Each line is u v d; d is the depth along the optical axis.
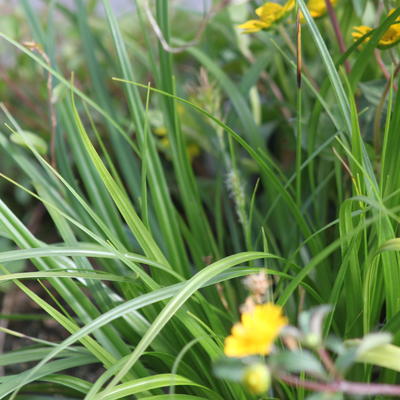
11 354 0.72
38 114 1.31
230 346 0.50
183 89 1.13
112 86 1.42
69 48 1.48
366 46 0.72
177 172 0.83
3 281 0.69
